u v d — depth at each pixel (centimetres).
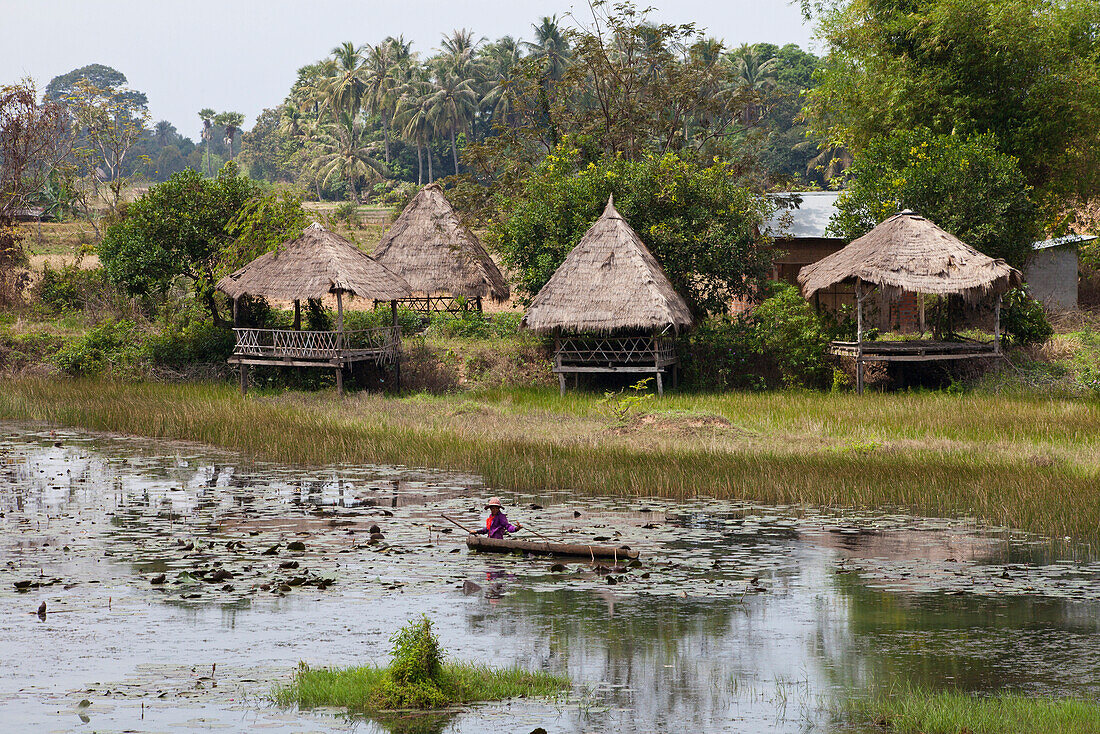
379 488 3447
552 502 3219
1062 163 7031
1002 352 5806
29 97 8019
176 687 1655
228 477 3659
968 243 6062
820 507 3127
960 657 1805
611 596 2205
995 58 6669
